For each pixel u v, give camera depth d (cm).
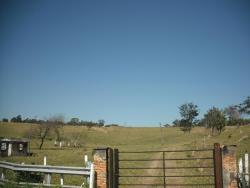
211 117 9581
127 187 2352
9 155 7388
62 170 1905
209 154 4175
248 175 1836
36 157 6084
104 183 1778
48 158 5538
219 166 1634
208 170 3141
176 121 16988
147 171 3412
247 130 7219
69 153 6881
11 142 7506
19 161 4941
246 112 9694
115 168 1797
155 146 8419
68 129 14862
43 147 9825
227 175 1630
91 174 1797
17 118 15400
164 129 15988
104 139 13788
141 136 14550
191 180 2616
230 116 9919
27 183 1950
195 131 12212
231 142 5491
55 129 10844
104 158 1794
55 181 2422
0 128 13325
